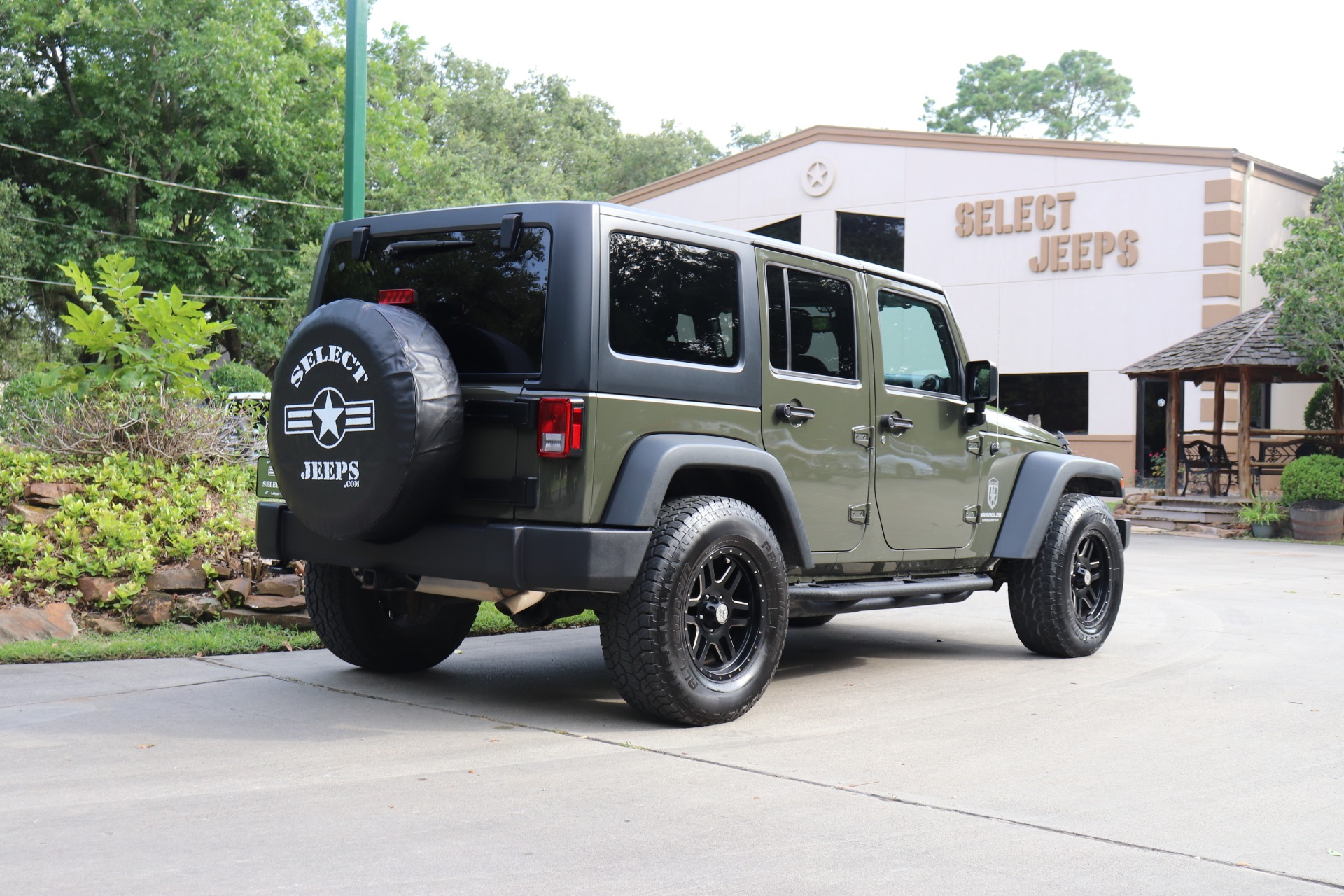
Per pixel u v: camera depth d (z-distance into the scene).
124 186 28.25
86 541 6.86
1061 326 21.31
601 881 2.95
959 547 6.23
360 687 5.34
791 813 3.57
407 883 2.91
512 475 4.42
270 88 28.70
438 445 4.36
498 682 5.58
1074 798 3.81
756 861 3.13
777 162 24.45
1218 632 7.79
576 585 4.27
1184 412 20.73
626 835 3.33
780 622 4.93
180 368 8.57
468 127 52.44
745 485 5.08
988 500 6.43
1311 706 5.37
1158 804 3.77
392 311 4.50
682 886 2.94
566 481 4.34
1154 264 20.42
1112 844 3.36
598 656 6.34
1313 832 3.49
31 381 10.58
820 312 5.41
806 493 5.24
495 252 4.61
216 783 3.76
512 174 47.97
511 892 2.87
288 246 30.45
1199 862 3.21
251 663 5.83
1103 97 60.56
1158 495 18.59
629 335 4.54
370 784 3.78
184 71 27.59
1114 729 4.84
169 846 3.15
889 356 5.80
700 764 4.14
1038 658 6.74
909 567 6.01
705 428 4.77
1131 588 10.42
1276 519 16.83
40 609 6.14
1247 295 20.22
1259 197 20.38
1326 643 7.30
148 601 6.41
